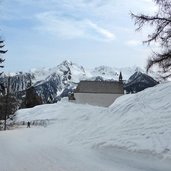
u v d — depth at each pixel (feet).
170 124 54.44
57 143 66.90
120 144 49.70
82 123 86.22
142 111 71.87
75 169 38.14
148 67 53.06
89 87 308.19
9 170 37.96
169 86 82.48
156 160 41.32
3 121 224.74
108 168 38.78
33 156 49.73
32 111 219.61
